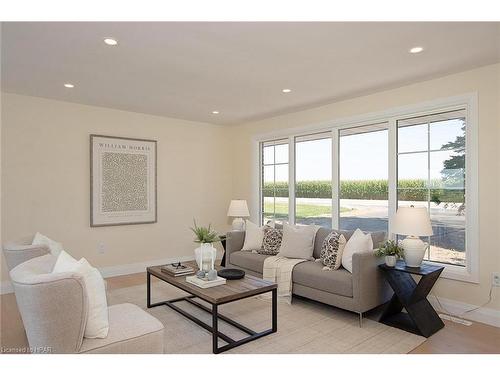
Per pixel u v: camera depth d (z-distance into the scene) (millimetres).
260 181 5676
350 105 4227
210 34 2430
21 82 3545
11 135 3975
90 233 4555
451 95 3320
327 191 4605
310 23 2275
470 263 3201
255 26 2316
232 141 6152
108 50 2699
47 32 2375
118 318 2031
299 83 3582
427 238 3607
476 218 3156
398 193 3838
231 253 4484
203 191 5781
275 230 4324
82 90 3842
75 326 1667
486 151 3104
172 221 5387
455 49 2709
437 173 3527
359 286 2965
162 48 2666
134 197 4938
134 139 4938
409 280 3221
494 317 3025
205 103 4445
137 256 4988
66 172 4363
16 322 3002
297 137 5047
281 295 3613
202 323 2973
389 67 3109
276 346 2584
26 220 4074
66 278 1642
